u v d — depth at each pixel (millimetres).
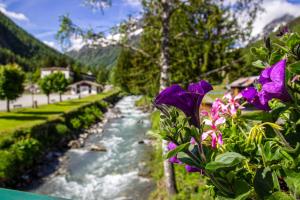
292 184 1038
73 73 124875
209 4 9000
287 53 1192
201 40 9648
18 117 31031
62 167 17594
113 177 15562
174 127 1152
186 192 9625
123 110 47031
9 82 36562
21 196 1381
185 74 10836
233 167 1159
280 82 1078
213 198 1261
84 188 14406
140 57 12461
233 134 1312
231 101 1246
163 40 9867
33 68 155250
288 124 1278
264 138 1210
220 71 10180
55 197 1380
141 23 9617
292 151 1037
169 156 1085
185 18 9992
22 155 16812
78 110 34062
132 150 20703
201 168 1167
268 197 1037
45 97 75188
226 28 8961
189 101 1168
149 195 12797
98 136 26438
